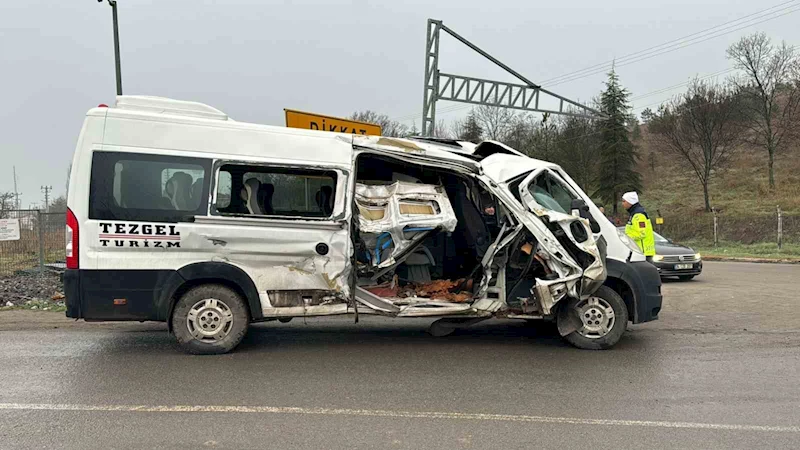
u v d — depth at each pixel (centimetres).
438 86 2020
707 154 3388
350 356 619
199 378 530
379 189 653
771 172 3472
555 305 664
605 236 671
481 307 654
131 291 582
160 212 584
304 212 643
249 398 477
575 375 557
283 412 446
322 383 521
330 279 620
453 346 672
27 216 1334
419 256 705
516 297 669
